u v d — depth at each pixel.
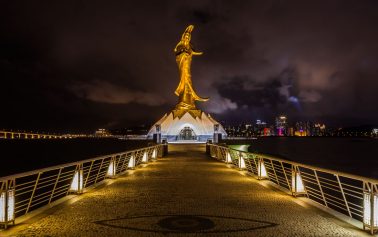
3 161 78.56
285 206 12.99
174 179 21.38
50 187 37.34
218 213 11.80
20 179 45.22
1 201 9.83
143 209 12.42
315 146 171.50
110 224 10.28
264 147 136.00
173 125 75.62
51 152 111.44
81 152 105.25
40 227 9.91
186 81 76.38
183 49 75.50
